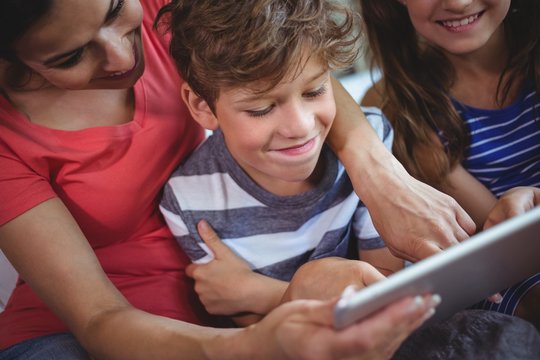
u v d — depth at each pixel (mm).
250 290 1056
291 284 890
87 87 972
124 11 892
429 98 1293
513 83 1264
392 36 1315
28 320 1112
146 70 1135
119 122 1103
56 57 870
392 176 970
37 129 1037
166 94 1142
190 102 1056
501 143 1277
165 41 1158
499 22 1164
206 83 969
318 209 1100
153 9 1162
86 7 827
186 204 1121
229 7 929
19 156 1016
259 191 1077
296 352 621
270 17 895
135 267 1167
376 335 585
